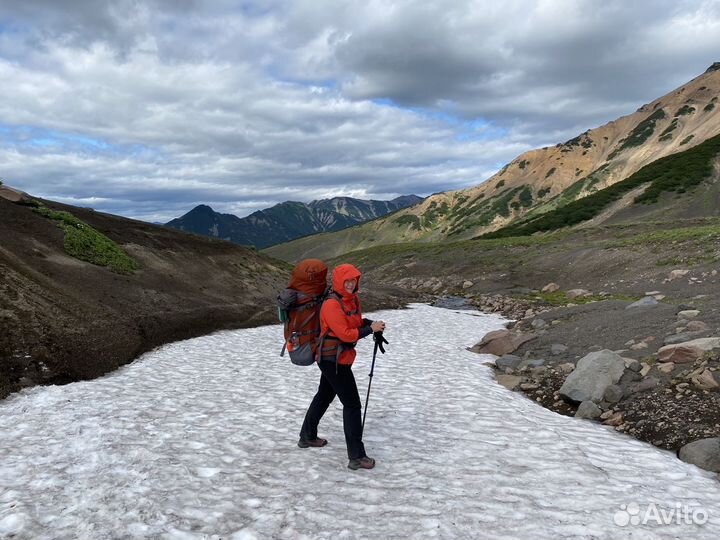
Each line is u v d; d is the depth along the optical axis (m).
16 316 14.66
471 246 60.72
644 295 27.38
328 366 6.80
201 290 28.39
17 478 6.29
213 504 5.55
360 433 6.88
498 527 5.07
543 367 13.88
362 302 34.81
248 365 15.29
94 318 17.91
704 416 8.63
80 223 27.16
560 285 37.66
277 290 34.81
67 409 9.92
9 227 23.11
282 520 5.18
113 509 5.34
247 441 7.92
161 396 11.24
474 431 8.72
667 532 5.04
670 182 89.88
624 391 10.61
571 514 5.40
